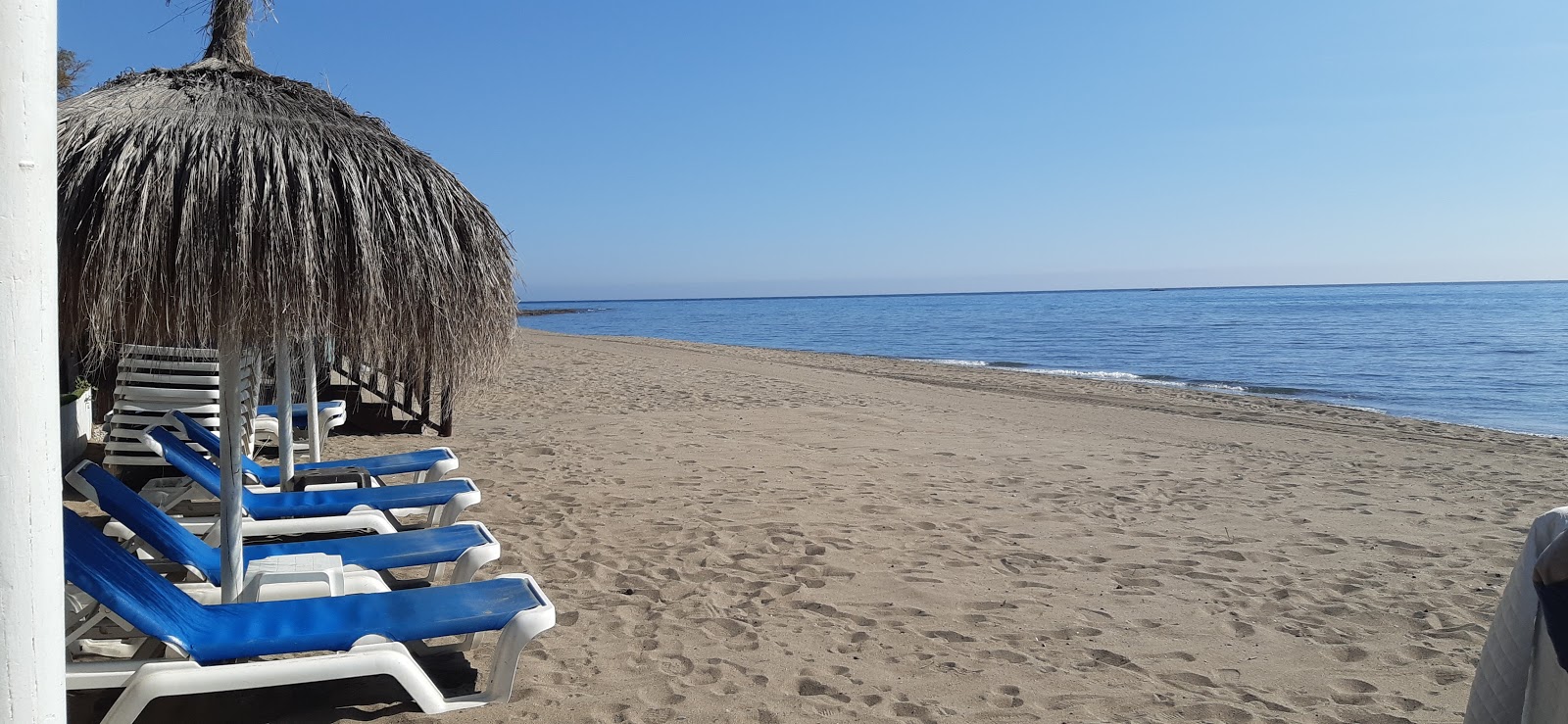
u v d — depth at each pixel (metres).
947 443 9.73
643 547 5.47
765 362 23.72
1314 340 36.09
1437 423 13.76
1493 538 6.12
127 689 2.69
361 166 2.74
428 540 4.05
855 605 4.56
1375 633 4.33
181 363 6.11
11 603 1.29
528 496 6.69
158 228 2.39
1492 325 43.72
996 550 5.59
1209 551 5.68
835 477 7.66
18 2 1.25
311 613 3.16
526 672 3.66
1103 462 8.75
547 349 25.02
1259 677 3.81
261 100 2.80
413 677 3.06
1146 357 30.12
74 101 2.72
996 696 3.58
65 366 7.00
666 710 3.37
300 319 2.55
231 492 3.27
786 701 3.48
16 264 1.27
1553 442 11.81
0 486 1.27
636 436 9.55
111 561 2.87
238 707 3.31
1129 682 3.74
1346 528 6.32
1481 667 1.92
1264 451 9.91
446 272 2.81
